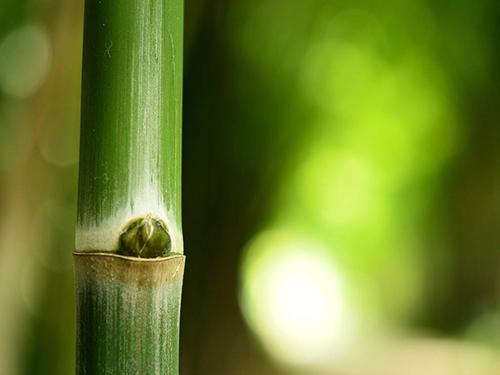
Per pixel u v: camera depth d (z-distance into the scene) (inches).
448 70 157.5
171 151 26.6
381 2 147.3
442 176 208.8
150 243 26.2
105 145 26.2
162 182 26.5
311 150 172.2
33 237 58.4
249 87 123.5
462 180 206.1
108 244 26.2
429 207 229.6
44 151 60.0
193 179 110.3
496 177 197.5
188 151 110.0
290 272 256.1
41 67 60.4
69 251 58.8
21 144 59.0
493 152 188.1
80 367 26.4
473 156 191.9
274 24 128.6
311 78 144.9
